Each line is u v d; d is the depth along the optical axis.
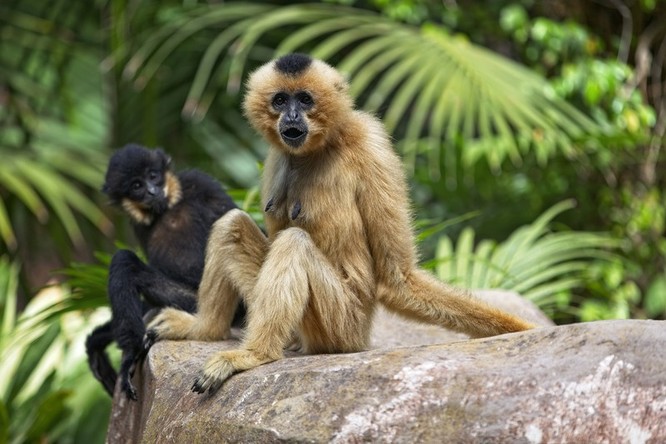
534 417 7.48
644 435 7.37
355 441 7.75
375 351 8.65
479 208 20.47
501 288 14.48
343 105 9.98
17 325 13.89
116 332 11.59
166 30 19.19
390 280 9.85
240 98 21.42
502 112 16.64
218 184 13.35
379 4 20.42
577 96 19.88
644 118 19.52
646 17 21.36
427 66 16.73
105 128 20.92
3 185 18.88
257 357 9.24
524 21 20.59
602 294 17.95
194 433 8.71
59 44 21.23
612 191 20.59
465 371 7.85
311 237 9.99
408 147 16.92
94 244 20.77
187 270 12.52
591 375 7.55
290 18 17.97
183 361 9.93
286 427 8.02
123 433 11.13
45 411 13.86
